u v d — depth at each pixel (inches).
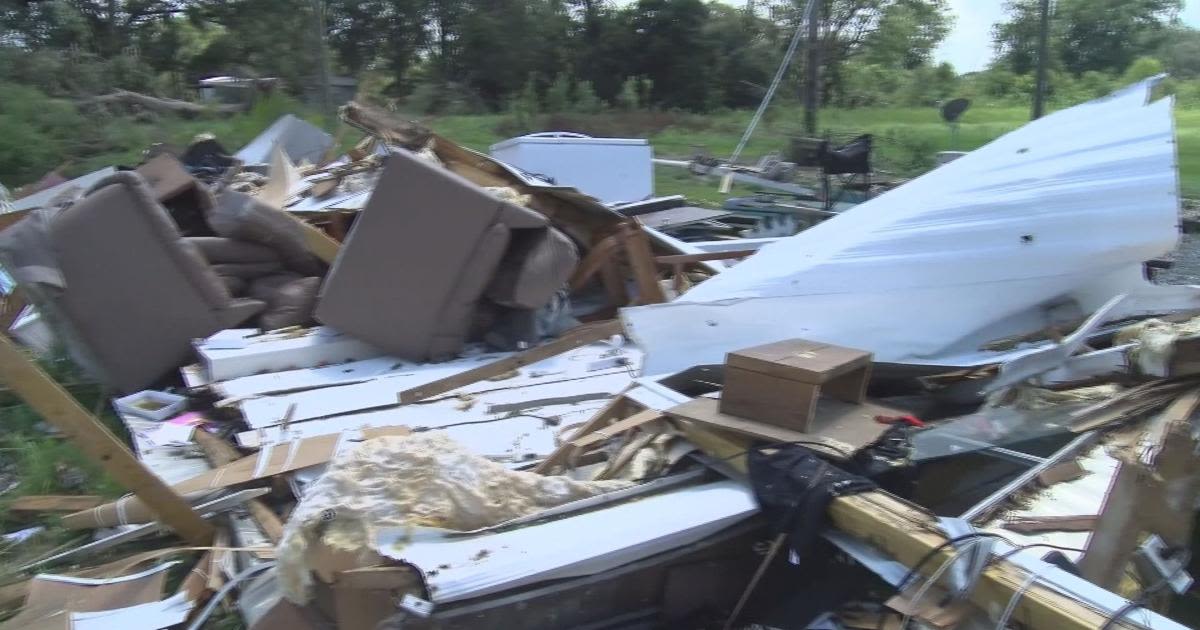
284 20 1365.7
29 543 167.8
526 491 124.5
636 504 126.0
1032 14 1514.5
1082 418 142.0
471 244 231.0
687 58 1579.7
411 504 113.3
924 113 1196.5
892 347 197.9
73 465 195.6
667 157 955.3
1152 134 205.9
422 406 205.8
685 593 122.0
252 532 157.4
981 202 205.9
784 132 981.8
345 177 370.3
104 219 231.3
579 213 285.3
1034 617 92.0
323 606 111.7
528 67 1579.7
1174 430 116.6
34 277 221.3
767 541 125.6
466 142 1035.9
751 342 194.5
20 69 928.3
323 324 247.3
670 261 298.8
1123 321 199.3
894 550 106.3
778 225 494.0
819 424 133.0
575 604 114.3
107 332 233.3
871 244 205.6
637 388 168.2
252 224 257.3
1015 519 121.6
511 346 249.0
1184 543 112.1
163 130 851.4
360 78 1397.6
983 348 199.8
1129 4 1514.5
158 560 155.9
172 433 201.3
